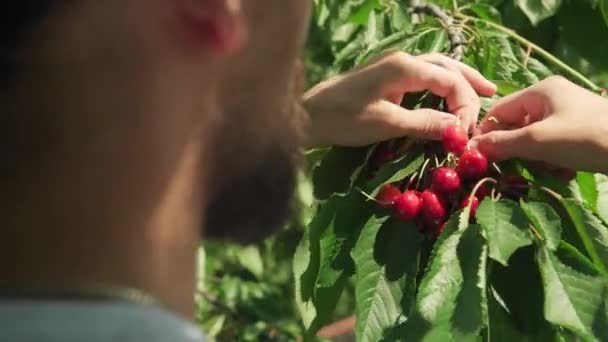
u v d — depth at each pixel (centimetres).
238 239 88
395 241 134
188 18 78
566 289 127
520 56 172
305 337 143
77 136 74
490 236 126
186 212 81
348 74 142
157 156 78
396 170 136
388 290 132
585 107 134
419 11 183
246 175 85
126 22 75
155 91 77
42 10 72
